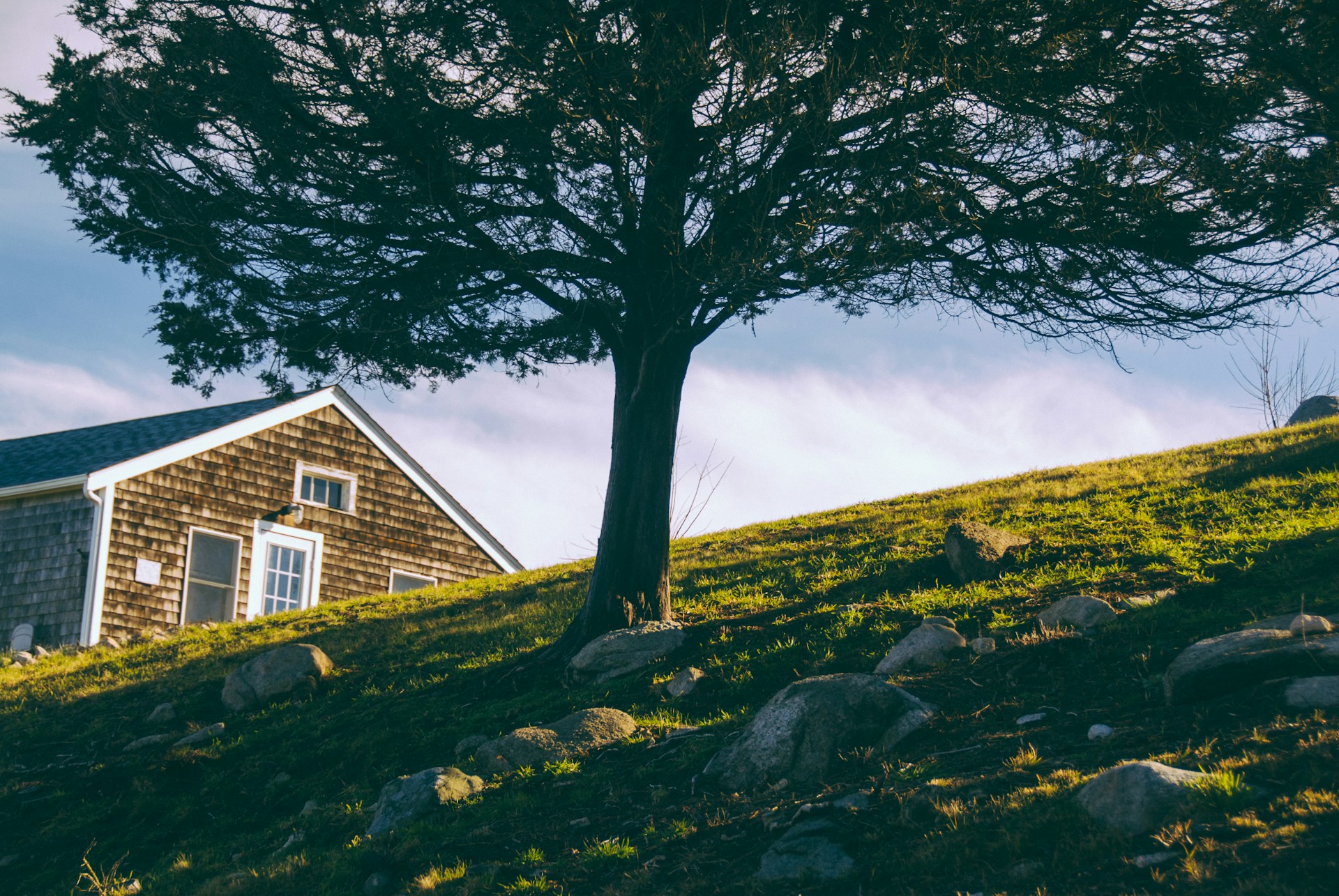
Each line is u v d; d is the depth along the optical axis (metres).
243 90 9.91
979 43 9.92
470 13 9.83
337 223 10.94
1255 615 8.38
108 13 10.41
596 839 7.27
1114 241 10.87
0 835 10.73
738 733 8.34
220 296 11.76
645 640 11.29
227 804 10.46
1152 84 10.38
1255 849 4.63
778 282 10.39
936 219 10.73
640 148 10.21
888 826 6.06
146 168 10.66
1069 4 9.78
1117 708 7.16
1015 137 10.42
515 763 9.08
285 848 8.80
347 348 12.79
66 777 11.86
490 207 10.85
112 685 15.27
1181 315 11.29
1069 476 19.34
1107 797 5.39
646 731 9.28
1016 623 9.67
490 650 13.35
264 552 22.36
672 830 7.00
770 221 10.30
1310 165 10.20
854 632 10.66
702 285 10.63
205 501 21.62
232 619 21.50
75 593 19.75
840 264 10.50
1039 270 11.38
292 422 23.39
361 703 12.23
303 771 10.83
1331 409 26.06
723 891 5.93
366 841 8.14
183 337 11.88
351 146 10.51
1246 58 10.07
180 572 20.92
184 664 15.84
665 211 10.59
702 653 11.03
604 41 9.76
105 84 10.10
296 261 11.04
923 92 9.86
